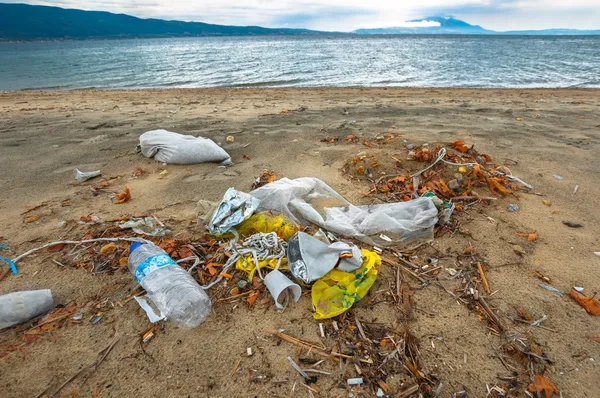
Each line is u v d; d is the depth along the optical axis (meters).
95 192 4.28
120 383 1.99
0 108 10.12
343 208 3.73
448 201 3.79
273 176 4.55
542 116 8.26
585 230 3.40
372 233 3.29
